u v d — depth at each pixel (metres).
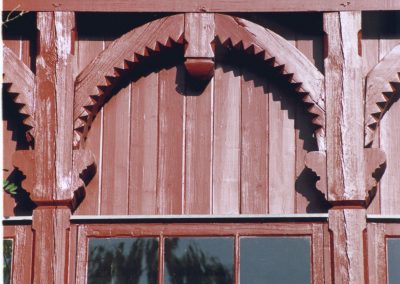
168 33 8.04
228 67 8.14
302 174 7.86
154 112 8.09
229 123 8.03
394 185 7.82
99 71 8.01
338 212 7.61
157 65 8.20
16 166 7.81
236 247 7.67
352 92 7.83
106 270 7.70
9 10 8.12
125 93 8.16
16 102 7.96
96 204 7.90
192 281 7.65
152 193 7.91
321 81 7.88
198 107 8.09
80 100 7.95
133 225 7.78
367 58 8.09
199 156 7.98
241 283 7.61
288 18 8.16
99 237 7.77
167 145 8.02
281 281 7.59
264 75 8.10
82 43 8.24
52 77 7.99
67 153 7.83
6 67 8.01
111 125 8.09
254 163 7.93
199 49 7.96
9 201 7.90
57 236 7.68
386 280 7.55
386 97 7.84
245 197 7.85
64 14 8.13
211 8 8.06
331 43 7.95
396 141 7.92
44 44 8.07
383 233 7.66
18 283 7.66
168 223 7.77
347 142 7.73
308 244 7.63
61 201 7.74
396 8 7.99
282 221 7.69
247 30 8.01
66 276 7.64
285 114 8.00
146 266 7.70
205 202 7.86
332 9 8.01
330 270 7.53
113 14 8.20
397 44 7.93
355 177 7.65
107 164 8.00
